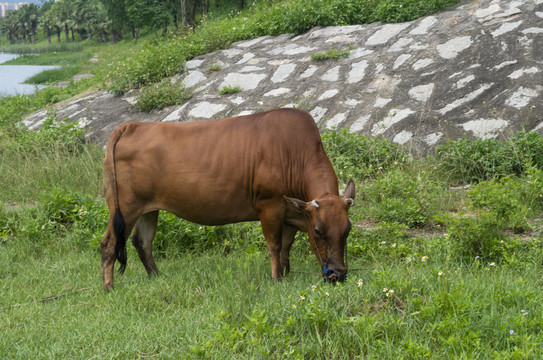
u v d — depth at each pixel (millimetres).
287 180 5207
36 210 7777
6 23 138750
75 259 6332
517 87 9898
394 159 9227
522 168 8344
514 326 3678
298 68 12344
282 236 5531
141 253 5855
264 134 5285
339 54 12211
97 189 9195
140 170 5457
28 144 10836
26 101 16562
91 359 3738
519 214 6367
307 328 3945
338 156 9047
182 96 12562
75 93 16859
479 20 11828
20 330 4305
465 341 3539
